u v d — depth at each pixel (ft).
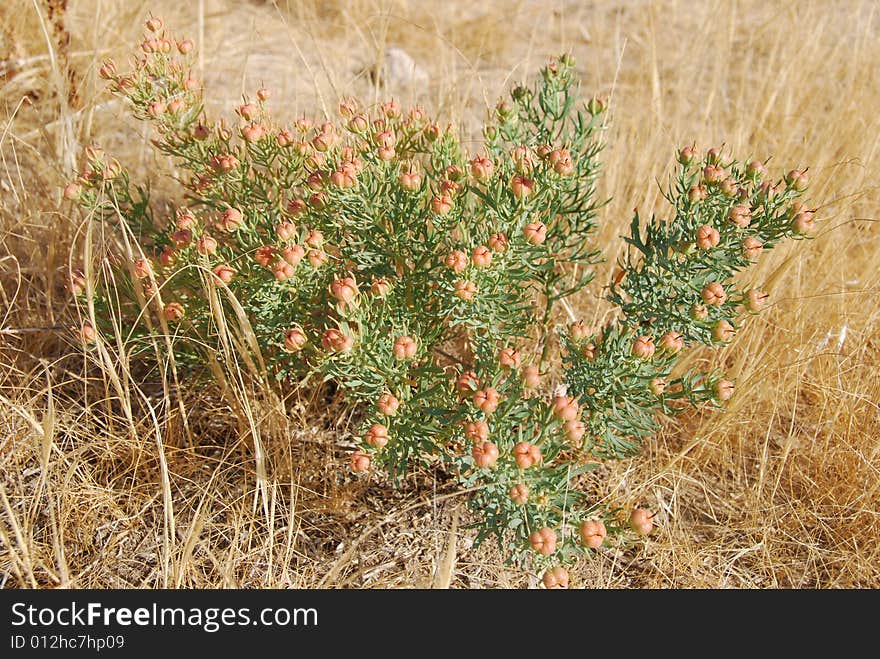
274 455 1.48
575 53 2.90
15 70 2.22
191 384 1.59
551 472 1.23
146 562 1.38
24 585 1.29
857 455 1.50
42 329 1.60
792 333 1.64
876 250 1.84
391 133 1.41
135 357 1.61
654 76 2.12
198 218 1.47
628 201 1.91
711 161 1.39
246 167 1.51
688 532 1.49
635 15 3.12
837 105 2.16
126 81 1.49
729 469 1.57
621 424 1.35
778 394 1.60
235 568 1.37
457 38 2.85
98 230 1.79
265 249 1.33
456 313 1.42
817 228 1.83
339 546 1.42
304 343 1.30
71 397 1.58
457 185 1.39
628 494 1.49
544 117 1.56
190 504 1.44
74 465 1.38
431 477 1.51
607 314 1.79
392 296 1.42
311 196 1.39
